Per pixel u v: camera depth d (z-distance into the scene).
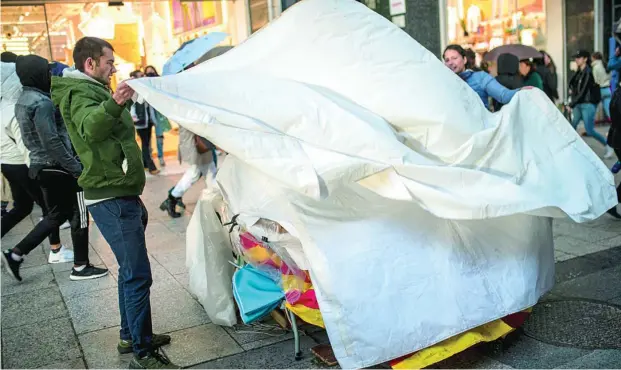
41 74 4.81
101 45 3.43
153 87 3.15
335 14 3.50
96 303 4.59
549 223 3.75
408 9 7.86
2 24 10.66
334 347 2.99
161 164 11.45
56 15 10.99
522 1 12.52
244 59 3.54
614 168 6.72
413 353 3.25
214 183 4.25
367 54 3.44
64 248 5.95
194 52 5.89
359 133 3.20
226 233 4.15
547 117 3.69
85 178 3.29
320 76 3.44
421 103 3.36
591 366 3.31
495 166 3.41
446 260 3.28
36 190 5.30
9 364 3.62
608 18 12.22
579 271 4.75
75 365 3.60
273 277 3.75
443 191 3.08
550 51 12.72
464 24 12.23
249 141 3.07
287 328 3.92
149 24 11.66
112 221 3.32
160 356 3.48
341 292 3.04
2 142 5.27
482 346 3.56
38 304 4.62
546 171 3.51
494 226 3.48
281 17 3.58
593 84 9.52
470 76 4.88
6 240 6.70
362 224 3.23
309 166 3.01
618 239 5.48
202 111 3.15
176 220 7.16
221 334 3.93
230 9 11.20
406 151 3.17
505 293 3.38
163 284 4.91
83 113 3.14
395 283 3.13
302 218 3.18
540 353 3.49
